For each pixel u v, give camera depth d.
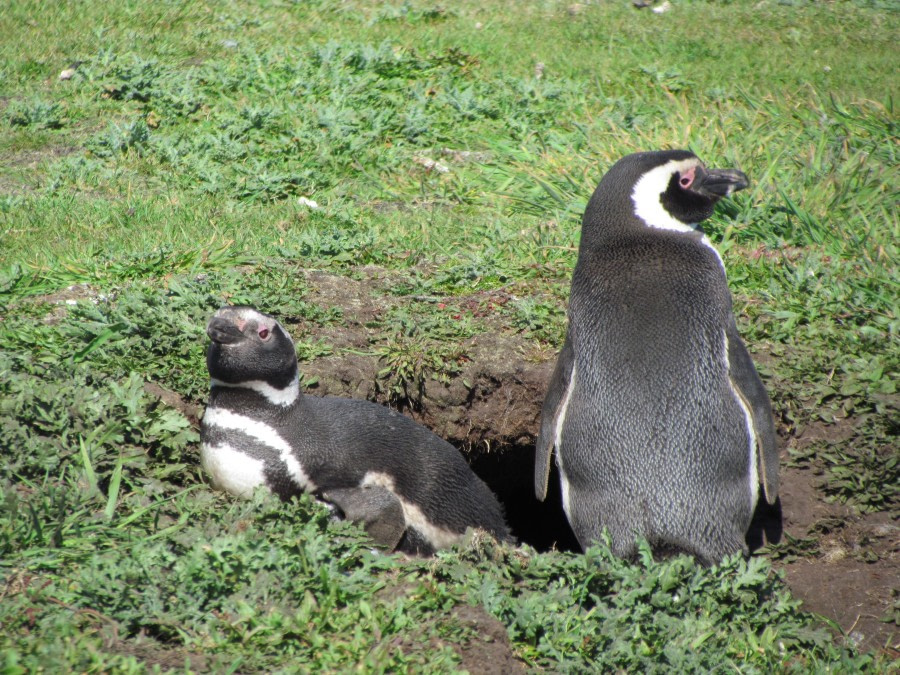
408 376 12.44
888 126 20.92
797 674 8.00
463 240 16.77
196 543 7.68
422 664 6.68
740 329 13.12
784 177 17.92
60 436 9.32
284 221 17.05
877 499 10.80
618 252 10.06
